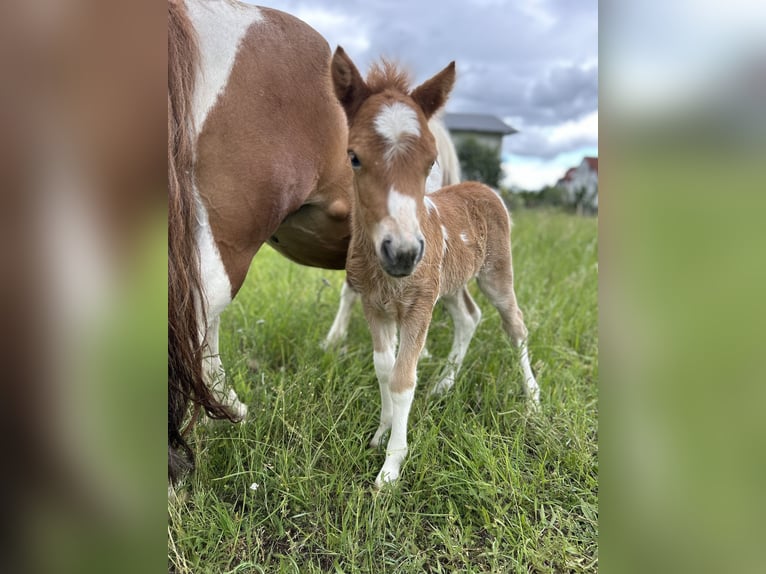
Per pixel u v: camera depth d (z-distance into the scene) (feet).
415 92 3.05
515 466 3.14
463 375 3.81
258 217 3.02
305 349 4.28
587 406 3.70
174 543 2.68
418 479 3.09
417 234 2.71
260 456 3.12
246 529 2.78
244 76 2.89
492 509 2.98
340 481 3.00
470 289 5.89
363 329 4.88
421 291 3.18
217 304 2.99
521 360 4.00
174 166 2.62
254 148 2.92
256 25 2.99
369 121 2.78
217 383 3.22
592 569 2.65
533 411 3.63
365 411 3.62
